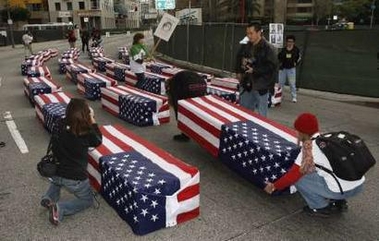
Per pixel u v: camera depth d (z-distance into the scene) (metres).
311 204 4.18
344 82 11.72
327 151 3.91
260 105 6.53
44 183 5.17
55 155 4.00
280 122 8.44
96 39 35.25
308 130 3.90
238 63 6.65
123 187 4.05
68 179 4.00
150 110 7.96
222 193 4.90
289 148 4.42
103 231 4.00
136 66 11.19
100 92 10.47
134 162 4.43
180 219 4.12
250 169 4.77
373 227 4.14
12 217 4.30
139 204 3.83
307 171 3.91
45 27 68.44
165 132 7.58
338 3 79.69
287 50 10.36
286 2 92.75
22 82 14.84
